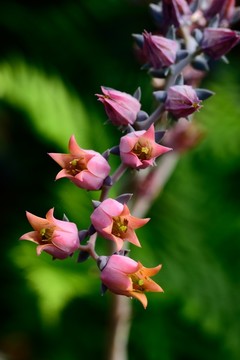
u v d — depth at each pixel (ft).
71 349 1.90
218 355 1.84
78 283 1.72
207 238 1.91
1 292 1.95
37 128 1.85
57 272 1.72
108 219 1.05
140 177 1.38
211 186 1.97
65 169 1.08
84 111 1.95
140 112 1.12
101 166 1.08
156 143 1.07
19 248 1.77
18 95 1.85
